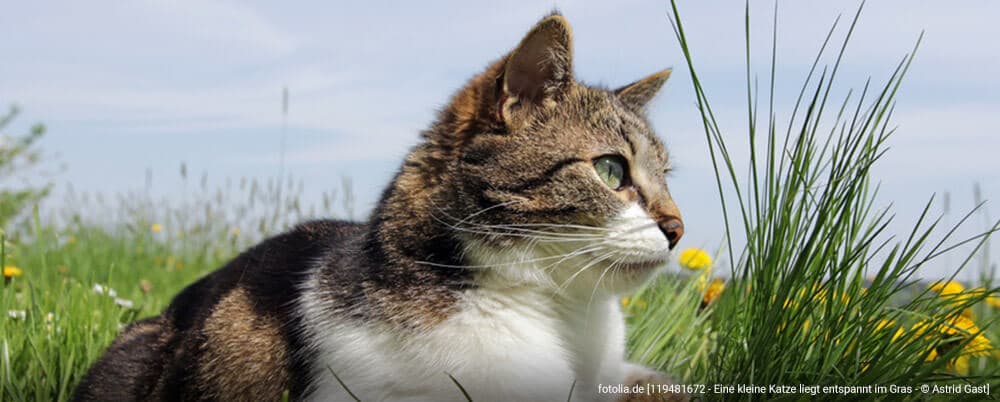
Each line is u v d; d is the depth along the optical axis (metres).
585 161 0.59
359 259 0.59
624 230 0.59
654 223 0.59
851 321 0.60
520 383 0.57
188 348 0.62
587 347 0.61
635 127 0.62
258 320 0.61
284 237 0.68
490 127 0.59
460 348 0.56
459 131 0.60
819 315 0.61
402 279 0.57
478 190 0.58
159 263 1.40
